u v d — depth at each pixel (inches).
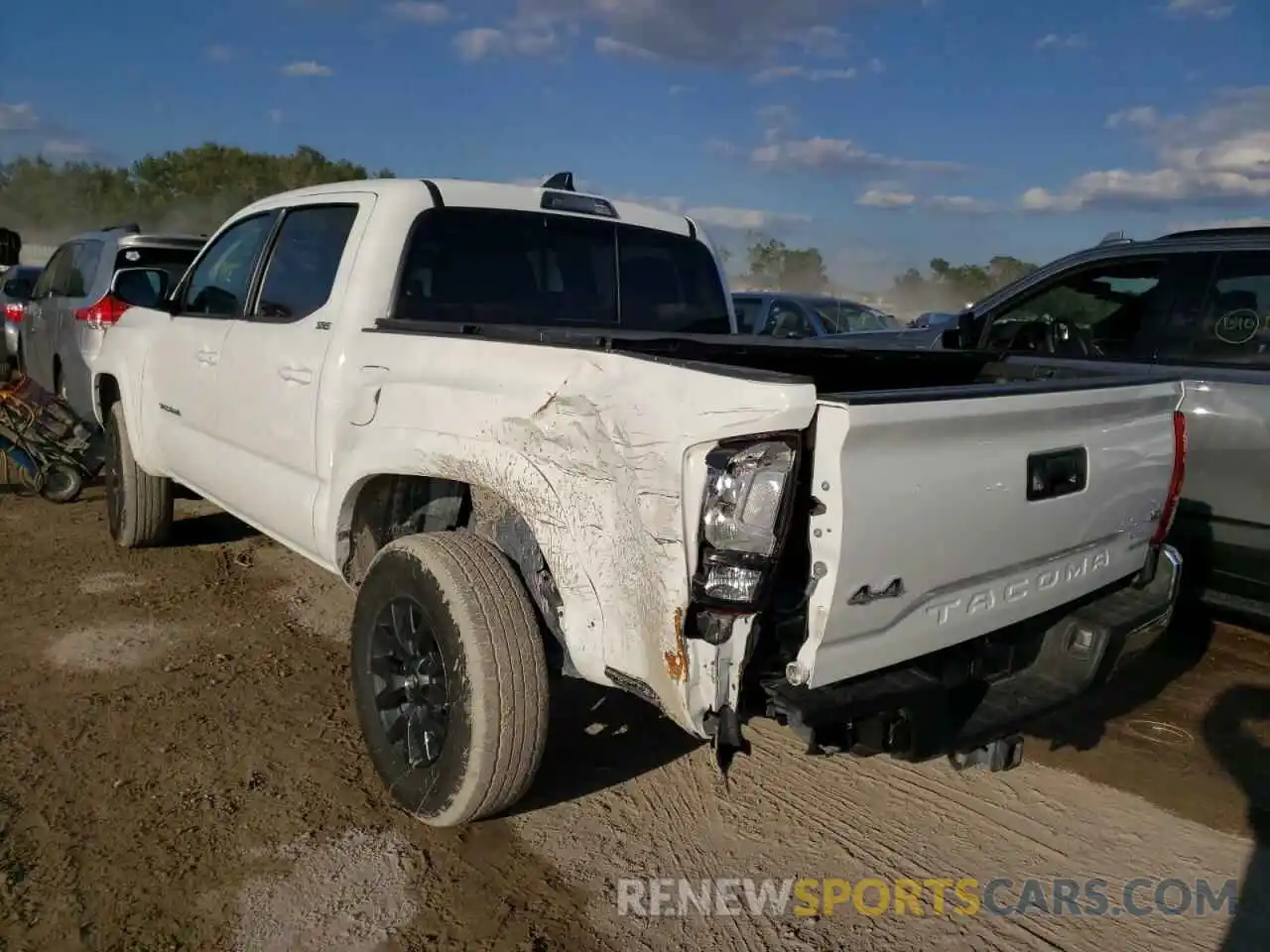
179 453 199.2
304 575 219.1
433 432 124.2
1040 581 114.4
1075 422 113.9
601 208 174.9
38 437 269.6
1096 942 110.3
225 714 152.3
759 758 148.0
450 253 154.2
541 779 138.2
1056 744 147.4
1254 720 165.6
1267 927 113.7
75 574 214.4
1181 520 184.1
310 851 119.3
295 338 154.3
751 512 89.6
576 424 105.0
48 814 123.6
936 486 97.0
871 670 97.7
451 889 113.8
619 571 100.8
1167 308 193.9
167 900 109.1
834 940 108.8
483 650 112.6
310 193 169.3
